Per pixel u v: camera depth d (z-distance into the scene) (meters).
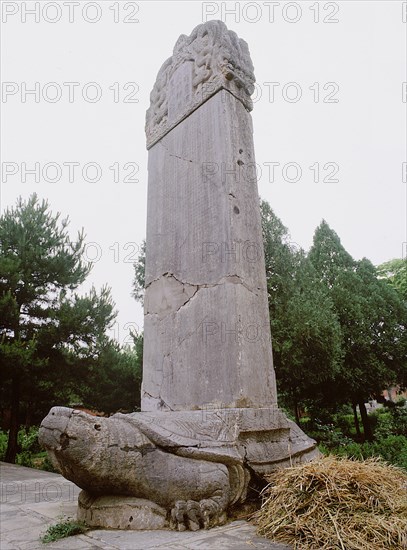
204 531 2.76
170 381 4.26
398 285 19.08
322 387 12.49
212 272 4.17
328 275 14.20
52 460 2.89
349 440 10.03
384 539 2.25
